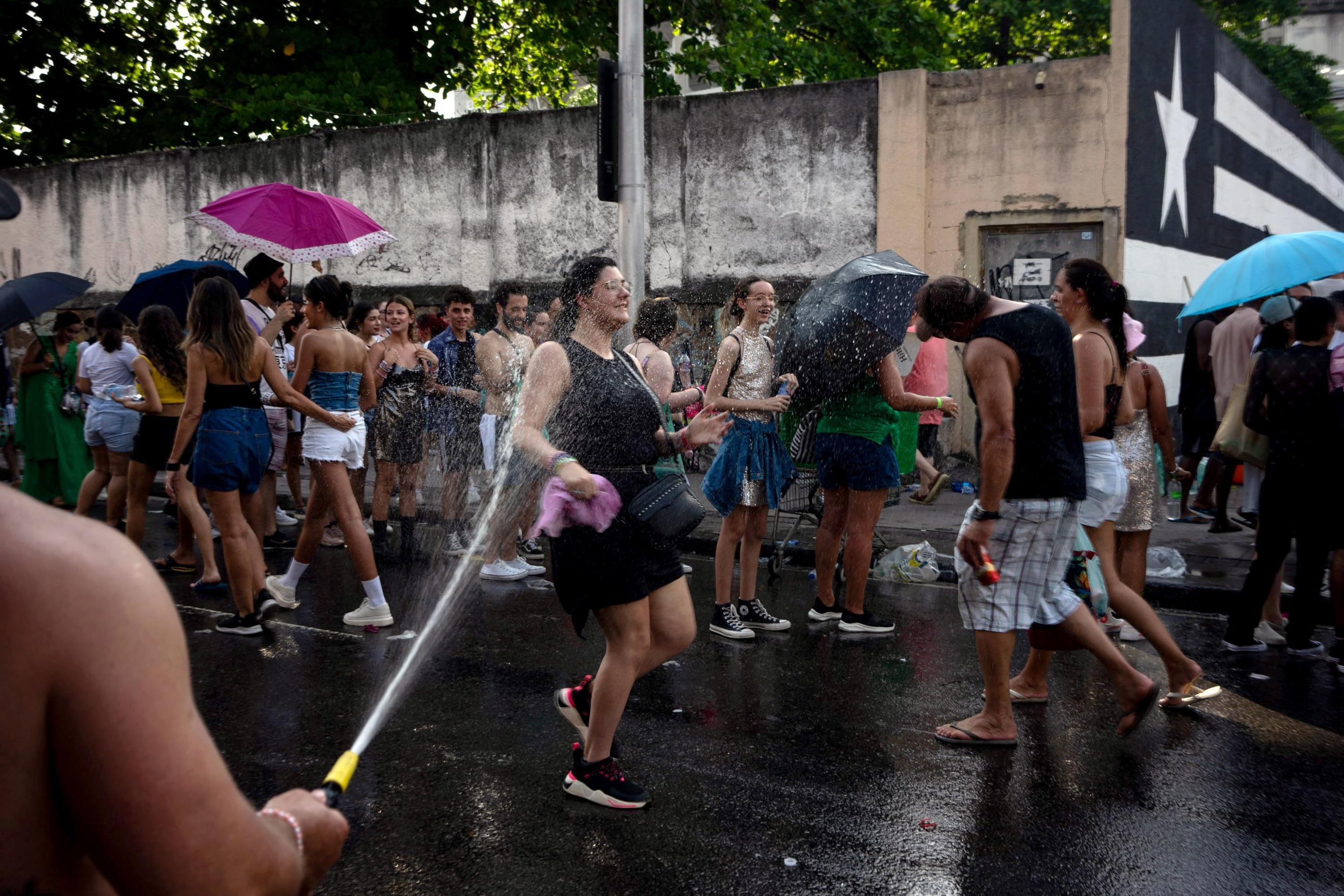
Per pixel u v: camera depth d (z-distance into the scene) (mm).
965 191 10398
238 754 3873
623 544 3246
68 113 18391
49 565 832
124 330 8398
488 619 5848
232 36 16859
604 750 3436
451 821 3318
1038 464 3771
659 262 11711
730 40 15430
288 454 8758
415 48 17141
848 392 5344
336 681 4727
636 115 8258
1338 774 3721
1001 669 3936
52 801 863
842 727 4191
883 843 3174
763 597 6465
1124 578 5383
